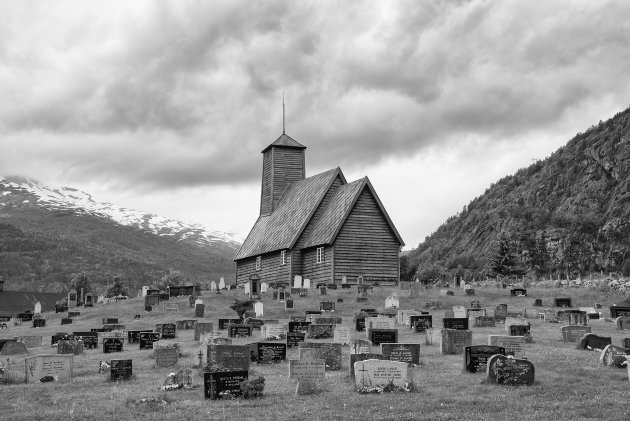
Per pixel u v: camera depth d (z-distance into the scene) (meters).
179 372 26.52
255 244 90.50
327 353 29.55
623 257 171.75
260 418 20.78
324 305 59.50
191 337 45.94
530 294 67.25
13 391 26.41
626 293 66.06
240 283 93.38
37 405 23.78
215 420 20.69
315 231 78.38
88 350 41.78
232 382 23.88
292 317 52.09
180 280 138.12
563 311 51.53
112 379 28.55
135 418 21.28
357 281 74.00
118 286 143.62
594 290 68.69
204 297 69.25
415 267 128.12
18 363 35.94
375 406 22.02
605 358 29.22
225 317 58.69
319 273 76.00
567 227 191.75
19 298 138.00
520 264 160.62
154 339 41.25
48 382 28.42
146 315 62.53
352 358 27.08
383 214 76.50
